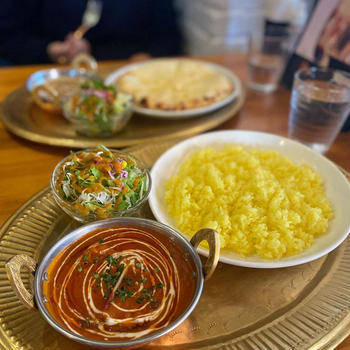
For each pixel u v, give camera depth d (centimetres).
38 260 33
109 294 27
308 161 43
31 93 57
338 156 50
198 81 64
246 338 28
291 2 66
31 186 43
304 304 30
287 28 66
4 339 27
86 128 50
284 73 67
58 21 112
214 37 106
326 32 58
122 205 34
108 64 75
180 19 128
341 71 50
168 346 27
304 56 62
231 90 62
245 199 36
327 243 33
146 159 46
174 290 27
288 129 56
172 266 29
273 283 32
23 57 108
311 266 34
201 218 36
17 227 36
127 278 28
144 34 122
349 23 54
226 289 32
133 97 58
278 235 34
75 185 34
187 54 127
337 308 30
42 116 56
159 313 26
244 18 105
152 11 122
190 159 43
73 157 37
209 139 46
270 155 44
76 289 27
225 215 35
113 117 49
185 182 38
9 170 46
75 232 30
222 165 41
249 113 59
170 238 30
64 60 104
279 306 30
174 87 62
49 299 26
